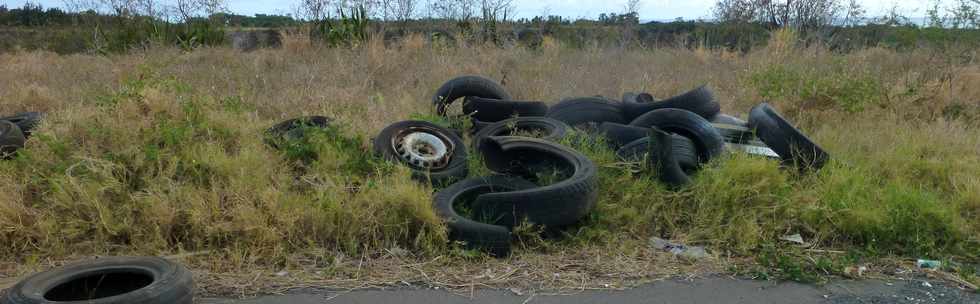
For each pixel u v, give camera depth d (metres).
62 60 14.29
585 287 4.89
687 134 7.37
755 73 11.36
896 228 5.82
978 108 10.27
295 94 10.17
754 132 7.49
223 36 18.14
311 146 6.86
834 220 5.98
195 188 5.96
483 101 8.73
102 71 12.59
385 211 5.64
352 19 16.70
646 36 19.91
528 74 12.83
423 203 5.58
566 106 8.64
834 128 9.29
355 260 5.27
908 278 5.18
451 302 4.60
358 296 4.68
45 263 5.18
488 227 5.36
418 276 5.02
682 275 5.14
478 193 6.16
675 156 6.76
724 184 6.25
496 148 6.58
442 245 5.42
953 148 8.12
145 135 6.56
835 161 6.96
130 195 5.72
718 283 5.02
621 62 14.42
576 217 5.72
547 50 15.46
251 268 5.10
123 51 16.50
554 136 7.31
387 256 5.34
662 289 4.89
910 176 7.18
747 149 7.39
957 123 9.34
